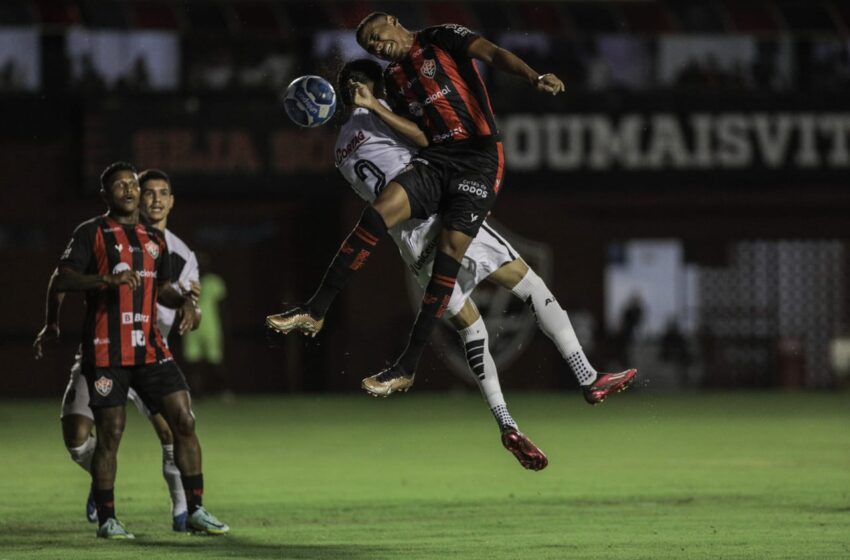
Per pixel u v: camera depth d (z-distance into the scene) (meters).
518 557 26.12
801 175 87.06
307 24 87.88
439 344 87.25
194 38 91.06
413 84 25.67
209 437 56.84
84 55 87.50
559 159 86.81
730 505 34.16
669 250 112.69
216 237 88.81
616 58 94.81
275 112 86.25
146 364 29.45
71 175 87.19
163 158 85.69
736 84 91.00
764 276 95.75
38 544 28.50
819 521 31.12
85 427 30.47
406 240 26.20
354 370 87.31
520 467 44.16
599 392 27.06
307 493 37.59
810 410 71.94
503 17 88.44
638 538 28.58
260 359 88.69
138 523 32.03
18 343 86.56
